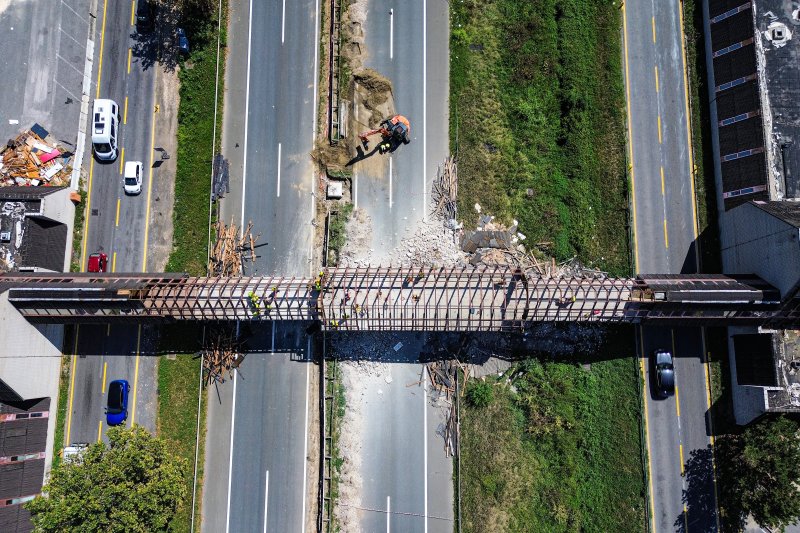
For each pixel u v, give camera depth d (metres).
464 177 40.44
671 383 37.62
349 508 38.56
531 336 38.94
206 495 38.75
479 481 38.22
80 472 31.23
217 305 37.19
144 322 37.66
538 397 38.38
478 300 36.81
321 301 36.59
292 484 38.84
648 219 39.84
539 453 38.44
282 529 38.50
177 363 39.53
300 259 40.47
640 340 38.69
